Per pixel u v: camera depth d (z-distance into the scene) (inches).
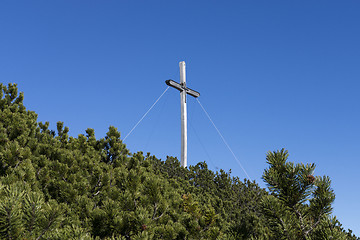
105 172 248.8
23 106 422.3
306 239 129.0
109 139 320.8
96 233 155.7
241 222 168.2
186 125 653.9
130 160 306.0
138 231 147.8
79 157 260.4
